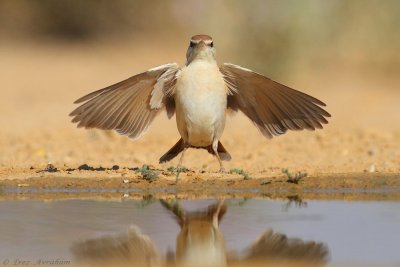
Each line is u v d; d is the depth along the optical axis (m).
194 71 12.82
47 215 11.09
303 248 9.45
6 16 45.84
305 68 31.86
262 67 31.05
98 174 13.72
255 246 9.58
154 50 40.81
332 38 34.75
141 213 11.28
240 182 13.09
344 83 31.98
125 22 44.16
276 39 31.17
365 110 26.22
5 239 9.87
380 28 35.41
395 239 9.88
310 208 11.62
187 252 9.31
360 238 9.93
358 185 13.00
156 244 9.70
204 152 17.06
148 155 17.03
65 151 17.72
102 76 34.44
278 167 14.95
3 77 34.50
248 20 31.48
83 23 44.91
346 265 8.75
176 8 43.06
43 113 26.34
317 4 32.78
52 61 38.84
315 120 13.49
